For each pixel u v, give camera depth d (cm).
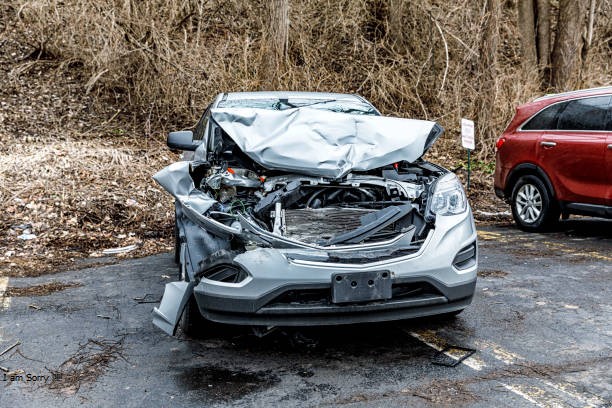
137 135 1150
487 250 705
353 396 347
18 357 414
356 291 373
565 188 748
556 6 1667
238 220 404
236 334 451
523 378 366
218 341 439
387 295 378
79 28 1254
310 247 387
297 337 427
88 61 1273
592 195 716
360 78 1354
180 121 1213
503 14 1562
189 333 441
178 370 389
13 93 1220
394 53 1348
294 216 428
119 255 705
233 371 386
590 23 1430
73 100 1228
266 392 355
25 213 791
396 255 390
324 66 1365
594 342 422
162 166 1002
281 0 1205
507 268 622
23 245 721
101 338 448
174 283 402
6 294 563
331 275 372
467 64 1303
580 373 371
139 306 522
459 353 407
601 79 1403
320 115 495
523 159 800
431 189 437
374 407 333
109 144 1082
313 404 338
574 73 1373
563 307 497
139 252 718
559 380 362
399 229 423
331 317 381
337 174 459
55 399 351
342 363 395
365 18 1466
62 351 423
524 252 691
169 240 764
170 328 388
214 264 387
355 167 464
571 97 761
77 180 897
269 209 436
